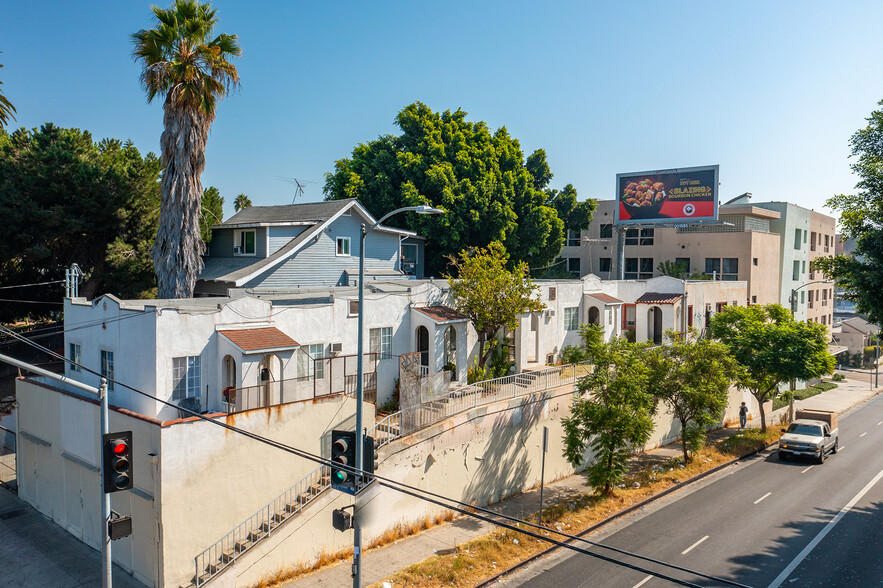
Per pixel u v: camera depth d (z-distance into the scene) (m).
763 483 26.20
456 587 15.77
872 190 24.38
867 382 64.06
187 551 14.91
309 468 17.52
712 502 23.45
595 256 61.81
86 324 20.38
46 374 10.97
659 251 56.16
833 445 32.16
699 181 43.94
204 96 24.52
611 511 21.66
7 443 22.52
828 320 72.12
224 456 15.59
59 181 28.00
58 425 18.64
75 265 23.09
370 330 23.52
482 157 42.75
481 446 21.80
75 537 17.92
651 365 27.09
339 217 31.59
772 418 42.00
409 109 45.97
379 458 18.02
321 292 24.97
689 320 39.28
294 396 19.44
